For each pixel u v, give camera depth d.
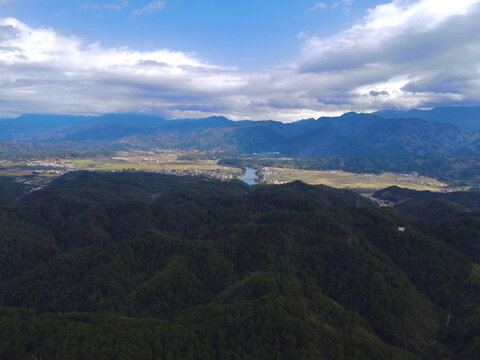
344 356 102.12
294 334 107.69
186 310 128.50
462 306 135.88
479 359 104.56
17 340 102.31
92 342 99.31
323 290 143.25
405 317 126.94
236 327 110.88
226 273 153.75
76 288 144.62
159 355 100.69
